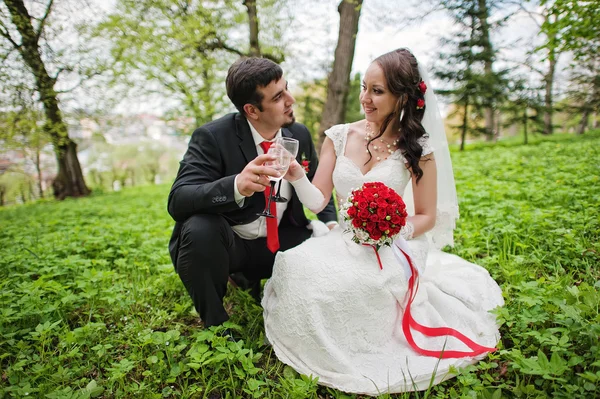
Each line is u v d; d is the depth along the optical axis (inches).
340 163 103.3
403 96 94.7
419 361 80.0
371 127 103.1
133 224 225.8
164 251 153.3
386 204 83.6
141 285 121.7
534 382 71.7
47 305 100.6
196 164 96.2
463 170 311.7
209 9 441.4
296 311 81.6
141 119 626.2
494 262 116.9
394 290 87.1
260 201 102.9
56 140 516.1
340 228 97.9
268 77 92.0
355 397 73.0
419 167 97.8
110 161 1321.4
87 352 88.2
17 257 146.3
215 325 89.8
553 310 84.0
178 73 478.0
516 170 261.7
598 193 160.2
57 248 161.0
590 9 207.3
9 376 77.6
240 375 75.9
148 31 436.1
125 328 95.8
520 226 139.3
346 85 441.1
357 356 83.2
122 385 76.2
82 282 117.4
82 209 337.1
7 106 409.7
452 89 754.8
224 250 91.1
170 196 94.2
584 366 69.7
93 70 458.0
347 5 422.6
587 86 671.8
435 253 120.9
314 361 80.3
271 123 98.0
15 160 644.7
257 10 453.4
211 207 87.0
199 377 77.8
